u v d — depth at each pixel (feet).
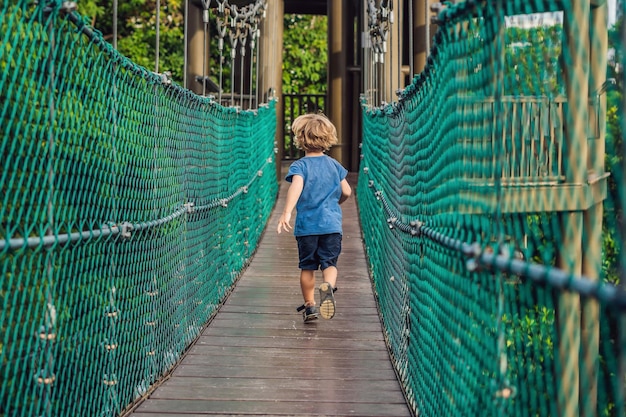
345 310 27.99
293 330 25.09
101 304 14.85
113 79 15.12
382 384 19.89
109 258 15.23
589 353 11.12
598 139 13.66
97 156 14.35
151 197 18.48
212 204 25.89
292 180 25.59
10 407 11.75
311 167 25.93
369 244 35.63
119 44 81.00
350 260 37.68
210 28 70.18
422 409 16.02
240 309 27.86
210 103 25.93
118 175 15.71
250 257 37.63
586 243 13.73
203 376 20.22
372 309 28.17
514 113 14.06
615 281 14.06
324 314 24.86
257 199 41.52
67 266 12.84
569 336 10.19
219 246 27.96
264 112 46.93
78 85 13.30
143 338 17.98
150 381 18.70
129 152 16.52
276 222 48.73
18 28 10.38
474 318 11.12
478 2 10.59
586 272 13.61
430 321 15.17
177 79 83.20
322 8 80.02
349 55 70.33
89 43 13.48
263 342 23.65
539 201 13.61
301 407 18.04
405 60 58.18
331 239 25.72
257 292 30.78
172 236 20.59
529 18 13.50
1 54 9.95
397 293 21.34
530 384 12.16
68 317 12.92
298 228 25.85
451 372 12.80
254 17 45.55
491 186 10.42
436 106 14.44
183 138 21.94
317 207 25.73
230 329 25.11
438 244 14.15
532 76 13.92
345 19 67.56
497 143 9.57
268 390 19.21
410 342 18.08
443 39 13.28
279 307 28.25
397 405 18.30
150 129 18.31
